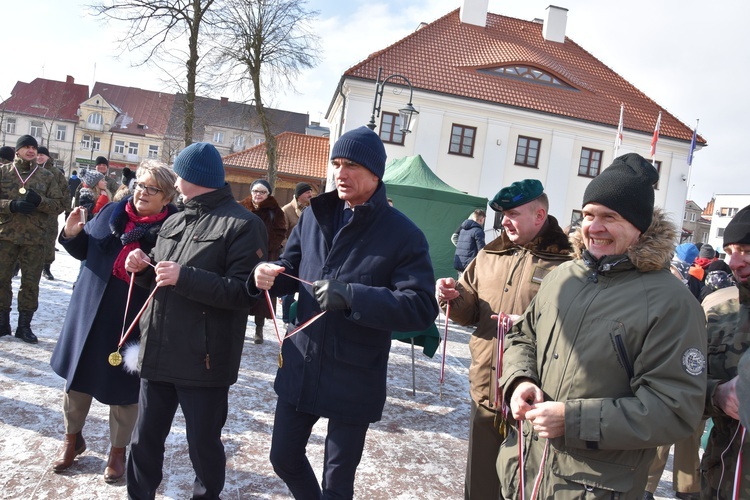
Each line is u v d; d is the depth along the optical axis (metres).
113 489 2.88
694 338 1.58
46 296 7.00
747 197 63.59
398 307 2.10
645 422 1.52
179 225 2.60
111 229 2.90
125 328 2.81
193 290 2.29
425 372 5.88
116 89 61.84
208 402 2.45
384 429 4.19
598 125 23.00
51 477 2.92
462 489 3.40
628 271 1.73
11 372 4.27
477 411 2.57
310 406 2.23
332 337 2.26
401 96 21.36
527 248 2.62
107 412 3.87
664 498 3.64
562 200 23.03
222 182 2.62
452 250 9.81
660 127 24.06
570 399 1.69
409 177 10.29
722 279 3.26
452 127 21.94
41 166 5.33
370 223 2.31
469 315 2.70
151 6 16.27
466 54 24.00
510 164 22.58
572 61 26.67
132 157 59.41
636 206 1.69
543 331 1.84
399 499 3.18
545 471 1.75
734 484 1.76
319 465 3.47
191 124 17.58
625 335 1.63
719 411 1.81
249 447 3.56
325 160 29.34
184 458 3.34
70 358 2.90
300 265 2.48
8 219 4.93
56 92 59.94
